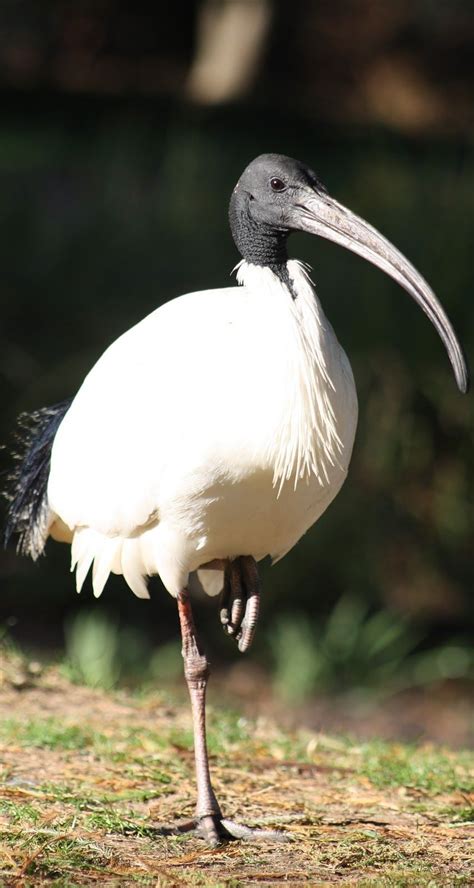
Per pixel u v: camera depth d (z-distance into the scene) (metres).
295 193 5.85
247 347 5.55
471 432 14.80
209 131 18.98
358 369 14.91
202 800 5.66
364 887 4.78
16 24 29.80
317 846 5.45
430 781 6.63
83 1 30.09
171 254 15.98
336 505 14.51
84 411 6.14
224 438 5.52
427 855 5.33
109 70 29.42
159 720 7.81
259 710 12.02
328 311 15.26
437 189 16.23
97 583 6.24
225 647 13.61
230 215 6.00
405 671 13.36
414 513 14.70
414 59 31.34
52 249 15.80
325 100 28.80
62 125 19.50
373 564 14.31
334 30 31.47
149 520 5.89
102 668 9.51
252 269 5.84
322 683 12.74
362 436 14.80
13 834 5.25
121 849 5.25
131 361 5.92
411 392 14.84
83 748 6.87
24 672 8.45
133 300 15.62
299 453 5.55
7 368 14.73
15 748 6.71
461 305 15.01
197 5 30.39
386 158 17.58
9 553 14.44
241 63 27.06
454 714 12.55
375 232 5.80
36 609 13.88
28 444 7.16
